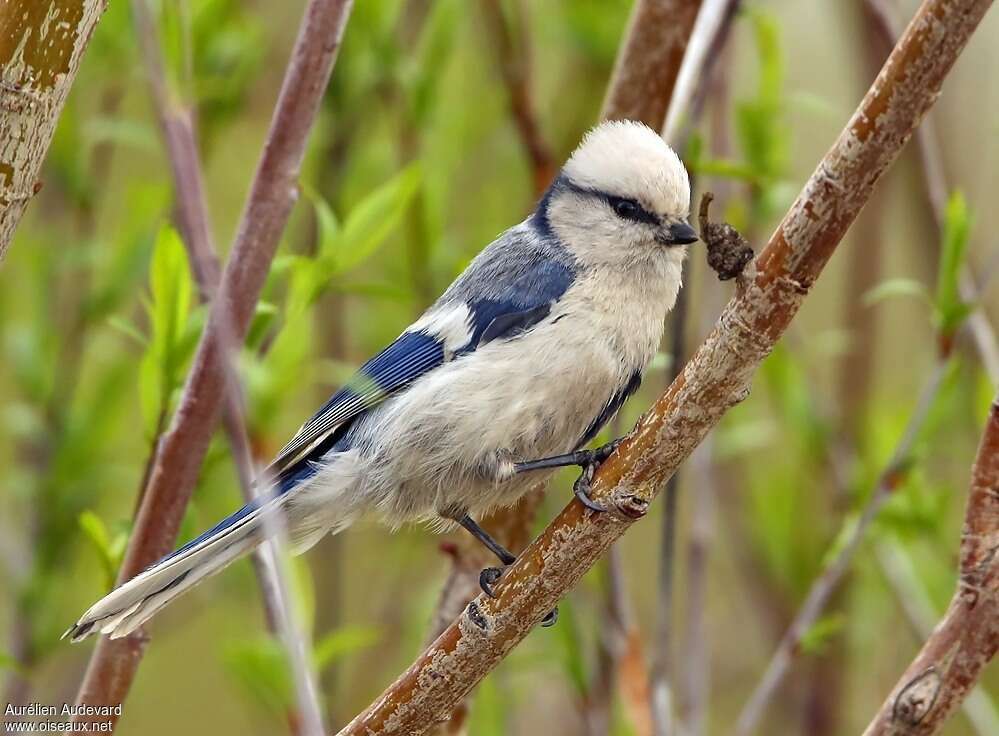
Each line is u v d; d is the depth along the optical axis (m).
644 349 8.39
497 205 11.79
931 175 9.30
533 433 8.09
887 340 12.71
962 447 10.73
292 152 7.26
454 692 6.57
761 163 10.05
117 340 11.35
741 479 11.82
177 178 7.40
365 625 11.37
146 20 7.14
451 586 8.66
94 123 10.45
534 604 6.43
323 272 8.00
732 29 9.77
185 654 13.30
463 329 8.28
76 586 11.00
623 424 11.22
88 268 11.29
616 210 8.36
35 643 10.27
